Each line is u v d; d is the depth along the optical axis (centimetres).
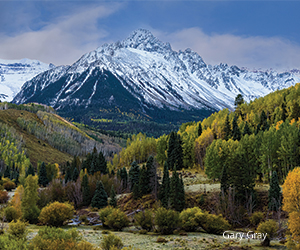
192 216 5356
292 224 3950
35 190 6238
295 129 8356
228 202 6228
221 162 8950
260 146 8738
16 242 2816
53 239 2839
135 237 4653
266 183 8138
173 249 3838
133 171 10119
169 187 7212
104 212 5856
